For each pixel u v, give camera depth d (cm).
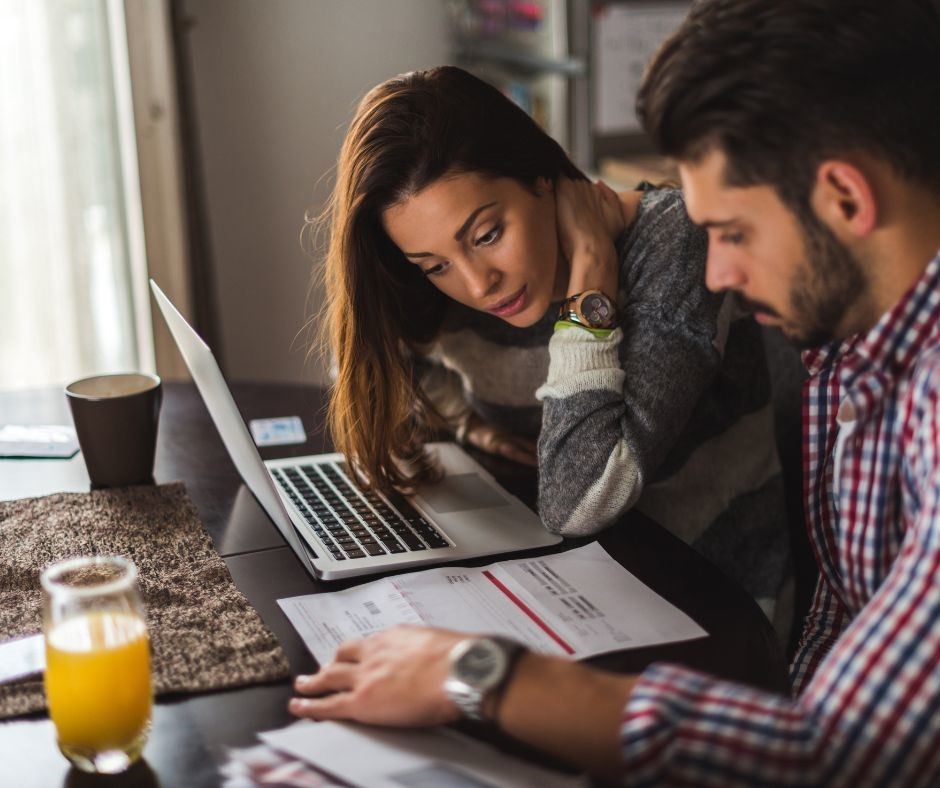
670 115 83
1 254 279
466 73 129
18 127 272
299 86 313
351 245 131
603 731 74
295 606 102
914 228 82
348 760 78
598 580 107
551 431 125
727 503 142
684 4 296
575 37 289
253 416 160
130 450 132
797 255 83
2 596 104
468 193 123
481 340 151
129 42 273
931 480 75
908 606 70
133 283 293
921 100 78
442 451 147
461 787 75
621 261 137
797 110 78
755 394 143
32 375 289
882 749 68
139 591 104
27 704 86
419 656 83
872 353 86
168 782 77
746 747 70
